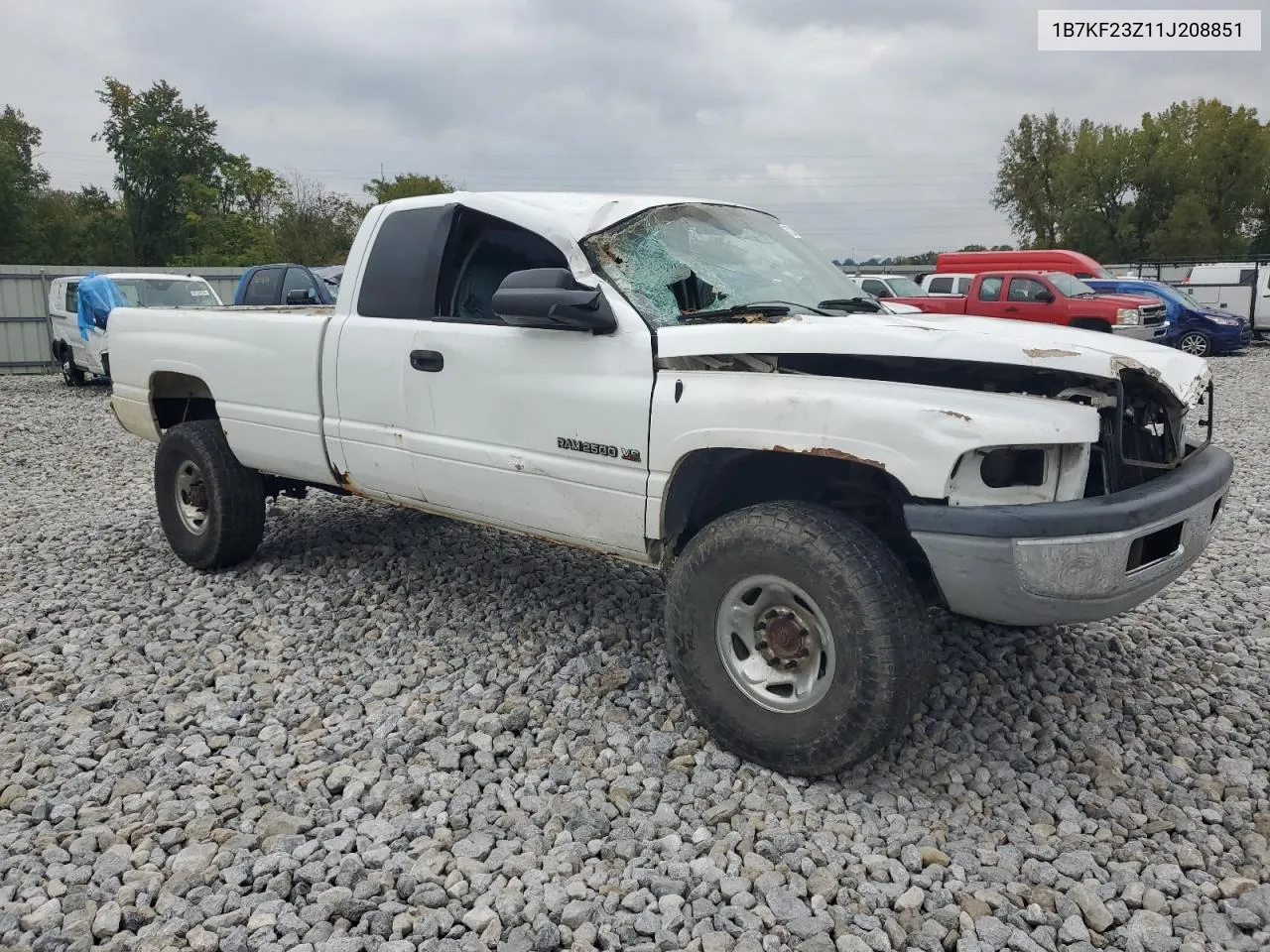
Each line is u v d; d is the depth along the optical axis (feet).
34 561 19.71
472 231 14.16
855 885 9.12
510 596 16.74
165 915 8.75
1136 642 14.87
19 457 32.78
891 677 9.84
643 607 16.14
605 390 11.95
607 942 8.36
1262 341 82.33
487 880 9.16
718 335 11.11
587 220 12.78
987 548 9.59
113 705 13.10
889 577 10.01
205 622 16.05
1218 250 183.62
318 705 12.95
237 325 17.04
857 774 10.94
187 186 164.35
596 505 12.37
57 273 69.56
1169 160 182.39
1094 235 193.67
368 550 19.27
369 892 8.95
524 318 11.89
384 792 10.69
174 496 18.65
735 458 11.38
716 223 14.16
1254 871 9.37
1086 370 9.79
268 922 8.59
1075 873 9.28
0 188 157.48
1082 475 9.84
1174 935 8.50
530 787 10.82
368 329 14.85
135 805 10.49
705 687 11.20
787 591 10.50
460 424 13.69
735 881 9.05
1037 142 210.59
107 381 59.06
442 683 13.48
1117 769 11.12
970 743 11.68
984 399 9.70
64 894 9.05
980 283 63.87
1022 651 14.30
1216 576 18.16
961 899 8.87
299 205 159.02
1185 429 12.14
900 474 9.76
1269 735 12.09
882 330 10.32
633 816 10.22
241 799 10.57
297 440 16.28
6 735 12.13
